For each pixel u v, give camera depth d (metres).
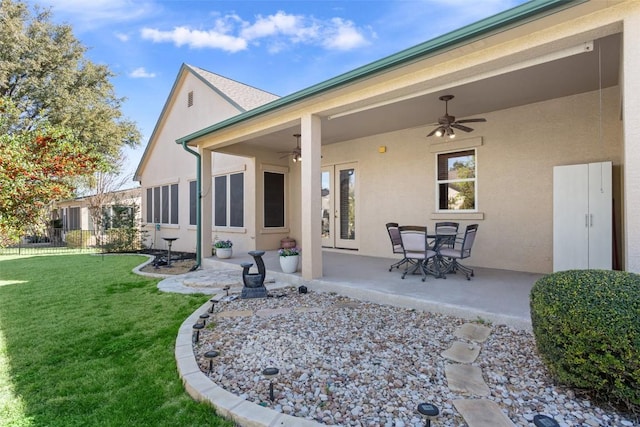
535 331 2.53
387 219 8.08
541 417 2.04
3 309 4.91
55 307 4.98
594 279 2.31
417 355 3.00
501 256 6.35
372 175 8.39
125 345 3.53
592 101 5.42
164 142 13.14
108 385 2.73
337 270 6.30
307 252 5.58
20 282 6.89
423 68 4.05
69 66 16.30
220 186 10.81
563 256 5.04
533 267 5.99
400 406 2.27
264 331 3.64
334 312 4.27
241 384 2.61
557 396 2.32
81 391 2.65
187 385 2.61
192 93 11.73
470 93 5.41
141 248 13.74
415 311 4.25
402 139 7.80
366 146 8.51
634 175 2.76
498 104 5.99
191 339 3.48
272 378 2.36
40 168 4.62
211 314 4.31
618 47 3.85
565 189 5.06
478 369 2.73
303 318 4.05
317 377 2.66
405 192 7.74
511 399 2.31
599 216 4.79
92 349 3.45
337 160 9.18
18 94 15.07
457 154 7.01
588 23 2.99
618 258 5.07
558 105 5.71
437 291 4.66
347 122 7.08
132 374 2.90
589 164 4.89
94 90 17.50
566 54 3.37
